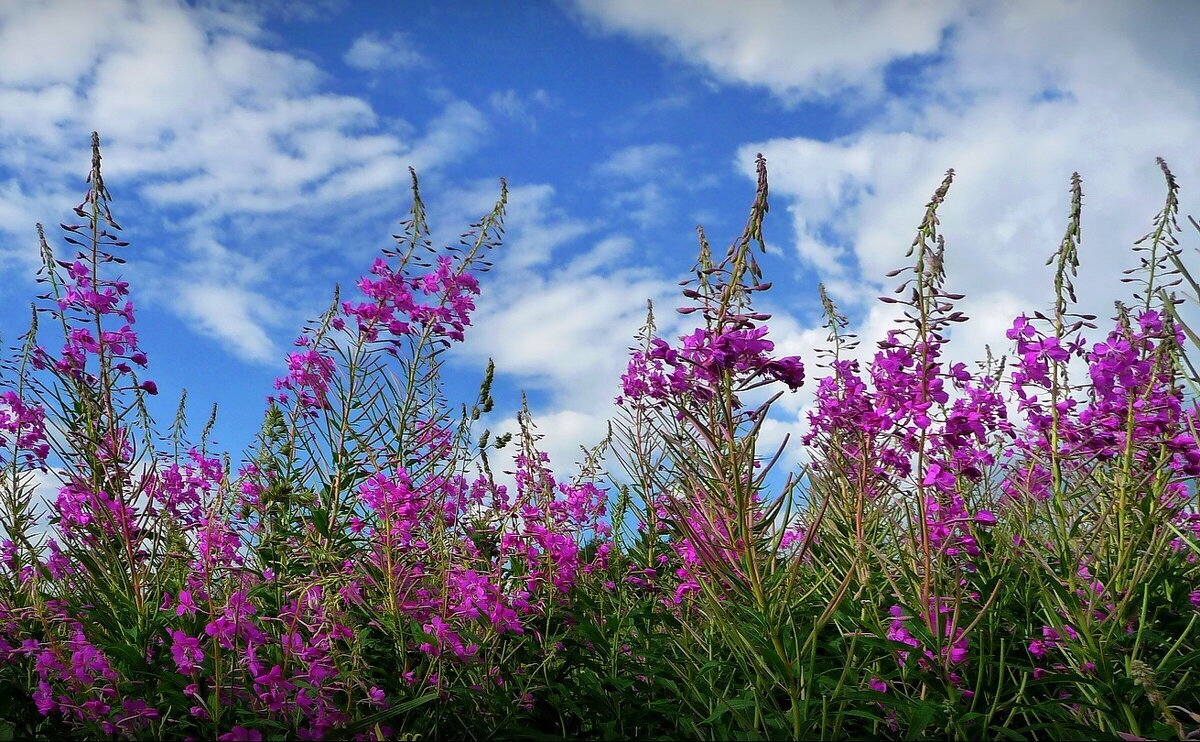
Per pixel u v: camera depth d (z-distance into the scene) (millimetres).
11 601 1229
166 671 999
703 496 965
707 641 1125
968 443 975
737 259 896
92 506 1249
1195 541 1141
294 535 1359
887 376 992
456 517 1348
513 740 985
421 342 1440
